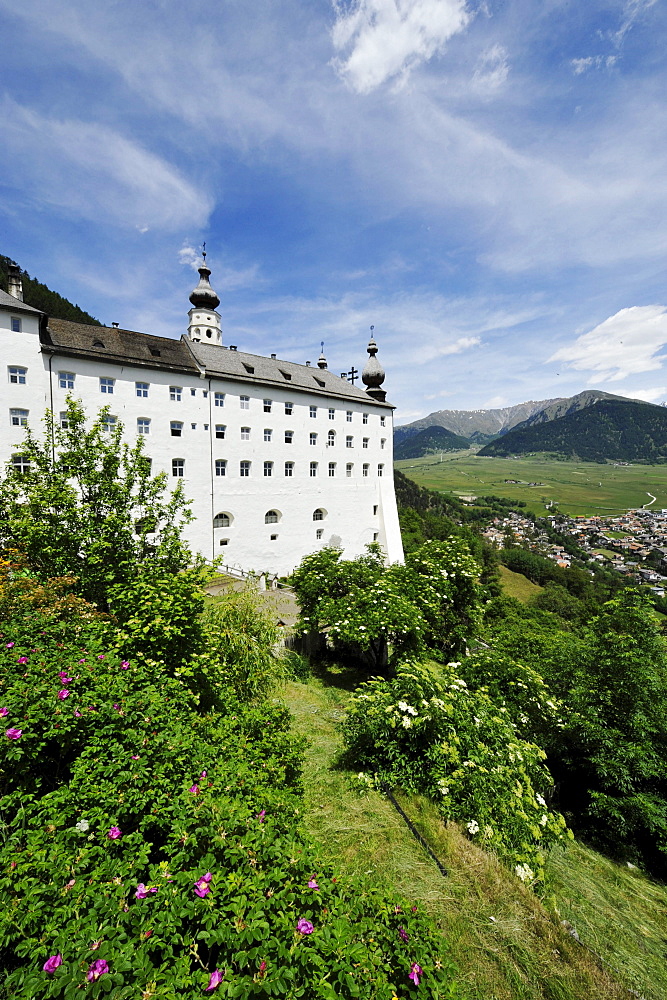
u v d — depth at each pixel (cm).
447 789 695
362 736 823
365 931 326
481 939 487
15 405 2352
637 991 477
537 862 622
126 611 828
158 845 400
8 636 607
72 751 488
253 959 276
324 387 4244
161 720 518
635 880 828
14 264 2628
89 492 1166
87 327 2881
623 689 1045
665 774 966
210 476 3244
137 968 250
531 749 816
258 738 691
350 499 4394
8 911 271
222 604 1100
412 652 1454
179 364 3083
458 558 2086
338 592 1669
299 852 386
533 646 1730
